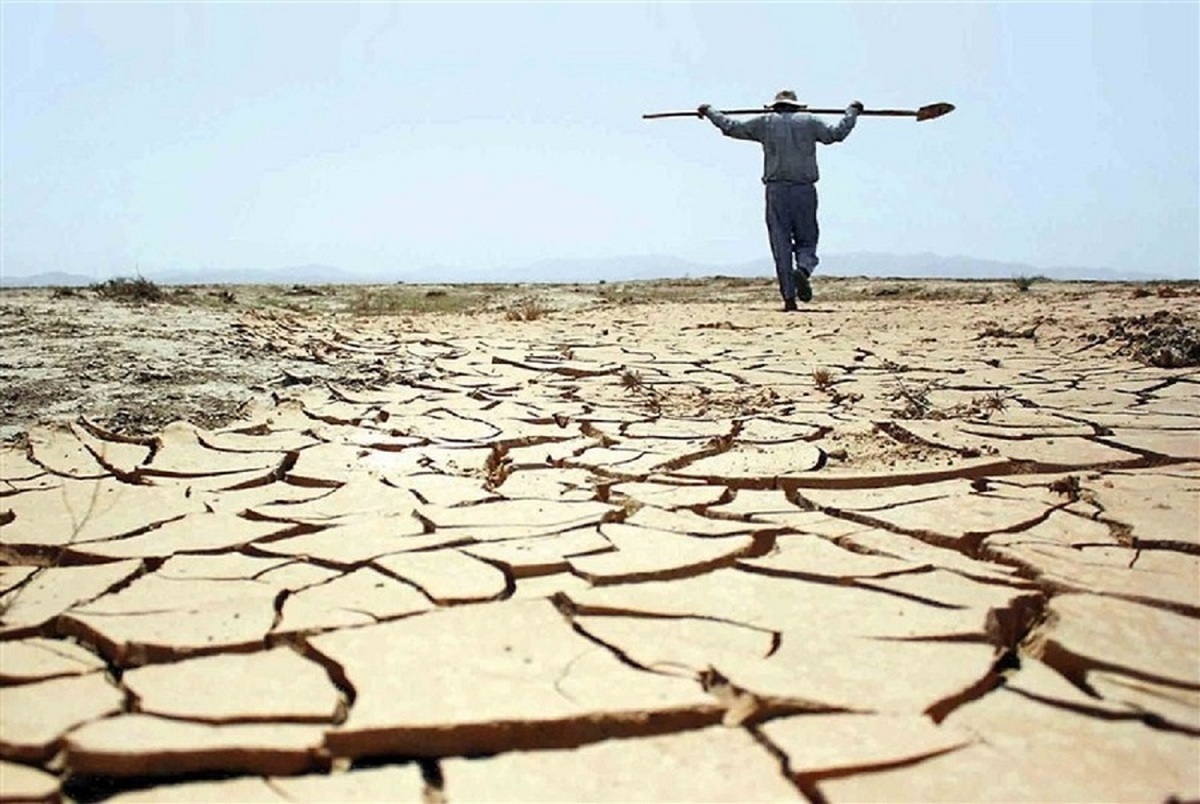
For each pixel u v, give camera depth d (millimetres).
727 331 12172
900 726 2463
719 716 2541
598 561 3607
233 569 3619
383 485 4809
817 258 14469
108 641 2957
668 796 2227
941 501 4379
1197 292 14289
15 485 4840
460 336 11648
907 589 3336
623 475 4941
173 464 5258
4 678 2764
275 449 5609
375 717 2486
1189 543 3699
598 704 2547
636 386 7805
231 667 2822
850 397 7195
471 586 3383
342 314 15125
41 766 2381
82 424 6078
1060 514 4160
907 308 14633
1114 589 3301
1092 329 10344
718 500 4461
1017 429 5828
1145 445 5340
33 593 3389
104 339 8719
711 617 3123
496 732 2459
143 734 2430
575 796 2236
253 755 2373
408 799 2254
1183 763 2318
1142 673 2723
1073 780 2244
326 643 2941
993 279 22625
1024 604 3223
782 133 13812
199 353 8438
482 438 5879
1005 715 2545
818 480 4707
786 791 2236
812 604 3221
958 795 2193
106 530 4109
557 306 17406
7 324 9336
